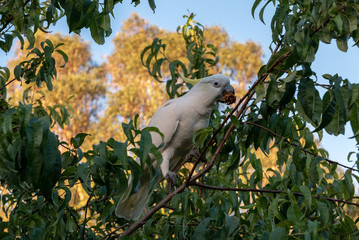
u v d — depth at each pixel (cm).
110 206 322
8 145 168
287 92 240
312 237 195
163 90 1620
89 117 1598
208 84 361
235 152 293
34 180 163
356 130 222
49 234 272
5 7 320
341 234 243
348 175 264
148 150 190
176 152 369
